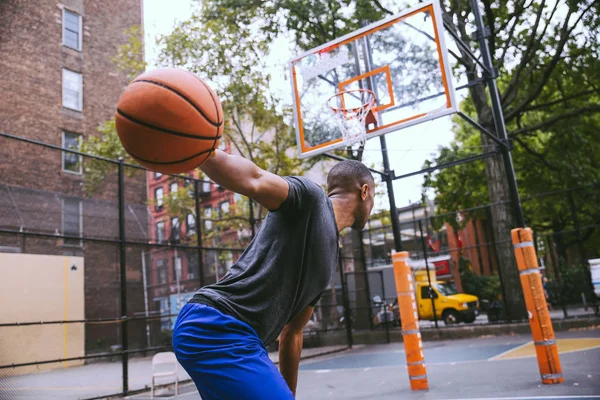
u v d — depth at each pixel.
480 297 20.62
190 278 16.62
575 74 15.14
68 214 12.88
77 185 15.91
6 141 14.72
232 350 1.50
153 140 1.26
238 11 14.71
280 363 2.04
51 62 18.38
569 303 18.05
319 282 1.79
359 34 7.00
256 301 1.60
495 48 15.38
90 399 7.61
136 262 16.80
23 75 17.48
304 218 1.65
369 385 7.16
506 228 13.91
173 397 7.44
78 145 18.50
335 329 13.93
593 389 5.09
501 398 5.11
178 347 1.56
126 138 1.27
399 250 6.96
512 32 14.55
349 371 9.16
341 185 1.97
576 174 15.12
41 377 11.62
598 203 15.48
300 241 1.65
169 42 14.56
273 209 1.62
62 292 14.32
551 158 16.09
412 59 6.45
